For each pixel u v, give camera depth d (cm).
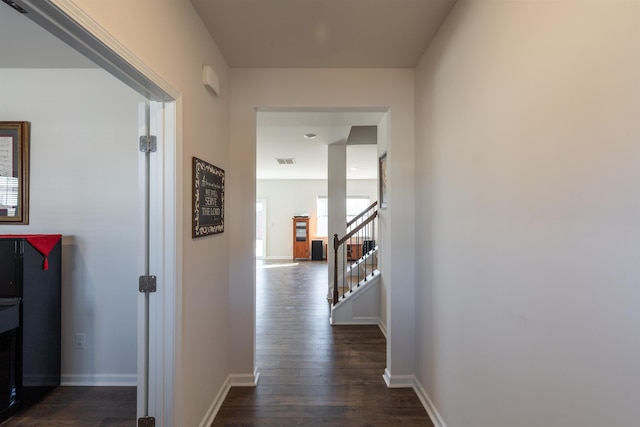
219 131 218
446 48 185
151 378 152
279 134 443
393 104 247
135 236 252
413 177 247
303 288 596
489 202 138
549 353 102
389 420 203
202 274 186
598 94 83
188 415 166
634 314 74
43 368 231
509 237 124
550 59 101
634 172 74
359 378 257
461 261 166
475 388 151
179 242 154
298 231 991
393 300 245
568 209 93
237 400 224
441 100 193
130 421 205
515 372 120
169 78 144
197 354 179
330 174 511
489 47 137
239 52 224
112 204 252
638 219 73
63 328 249
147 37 125
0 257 212
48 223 250
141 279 152
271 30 197
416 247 242
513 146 121
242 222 246
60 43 212
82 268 250
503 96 127
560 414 97
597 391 84
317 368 275
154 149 151
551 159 100
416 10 178
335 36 204
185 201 161
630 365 75
